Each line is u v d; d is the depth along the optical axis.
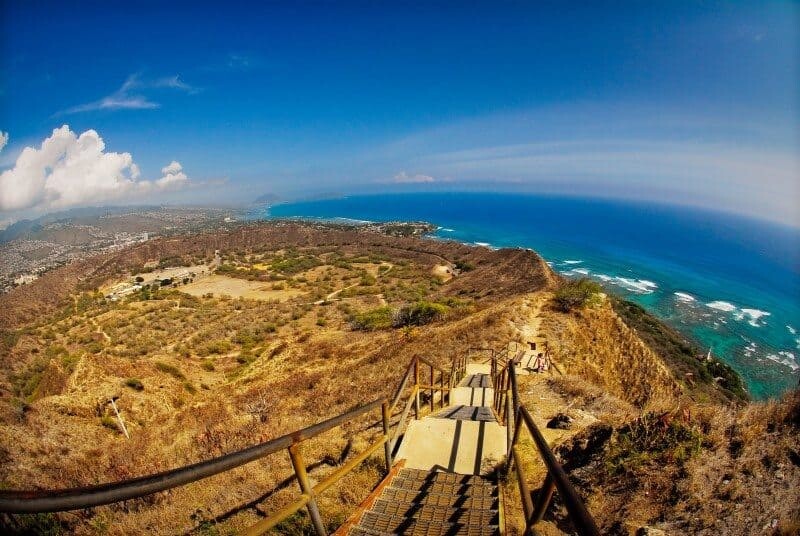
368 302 61.69
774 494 3.63
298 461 2.74
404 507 4.18
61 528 4.23
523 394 9.14
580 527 1.58
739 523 3.47
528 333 19.23
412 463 5.67
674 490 3.99
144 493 1.61
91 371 17.56
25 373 38.06
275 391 14.52
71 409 13.75
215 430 8.00
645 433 4.80
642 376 19.06
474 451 5.93
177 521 4.59
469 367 14.36
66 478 6.19
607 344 21.33
